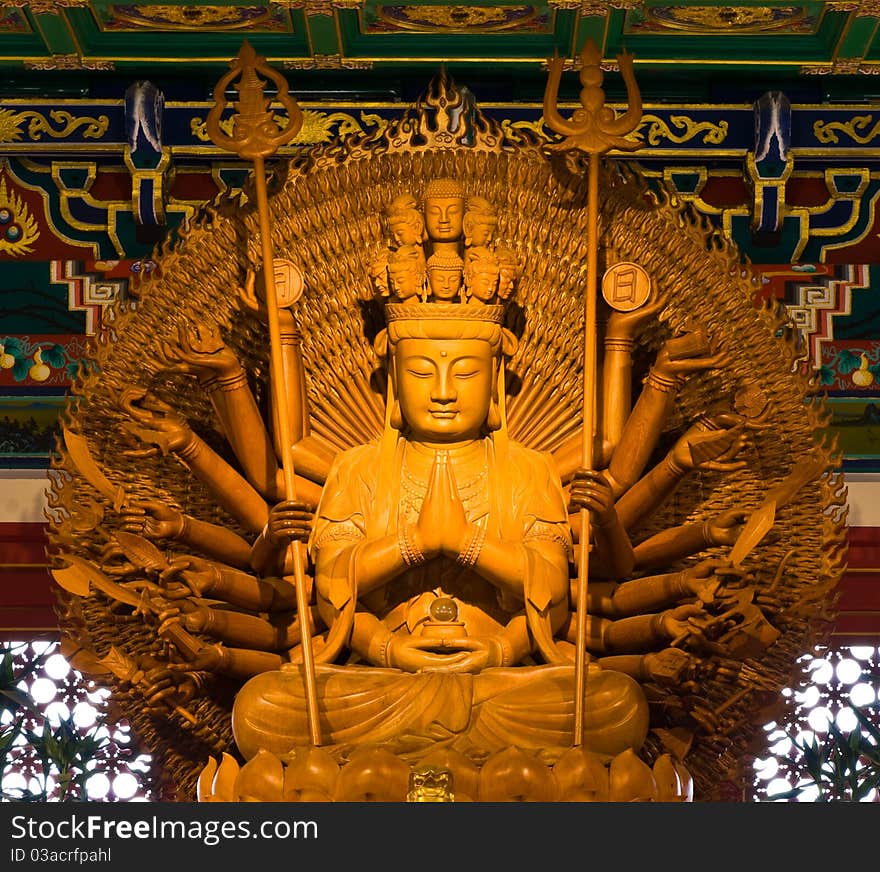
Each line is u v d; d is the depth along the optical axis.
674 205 8.28
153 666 7.63
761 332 8.15
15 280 8.91
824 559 7.93
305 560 7.91
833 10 8.46
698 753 7.89
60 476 8.34
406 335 7.94
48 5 8.39
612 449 7.98
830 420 8.77
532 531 7.80
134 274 8.91
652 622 7.61
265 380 8.29
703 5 8.46
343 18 8.58
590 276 7.71
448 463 7.90
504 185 8.35
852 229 9.02
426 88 9.05
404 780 6.85
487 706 7.25
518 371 8.30
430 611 7.66
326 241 8.36
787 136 8.86
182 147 8.91
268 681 7.34
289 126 7.93
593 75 8.02
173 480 8.13
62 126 8.95
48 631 8.54
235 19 8.60
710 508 8.13
